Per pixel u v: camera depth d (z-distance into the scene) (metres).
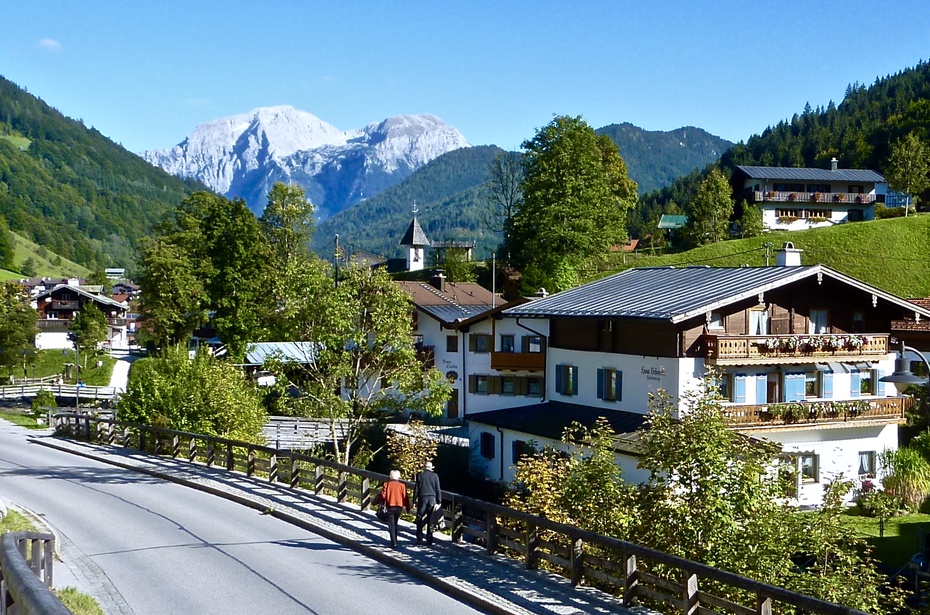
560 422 43.53
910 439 46.53
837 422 40.53
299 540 23.84
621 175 99.38
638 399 42.19
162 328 77.94
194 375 43.56
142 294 79.19
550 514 23.16
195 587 18.78
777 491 19.19
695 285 44.22
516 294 85.38
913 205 113.94
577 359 46.66
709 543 17.78
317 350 38.53
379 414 40.50
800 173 116.12
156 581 19.20
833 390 42.78
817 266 41.09
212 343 88.00
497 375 60.28
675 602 15.63
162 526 25.45
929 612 20.16
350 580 19.50
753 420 38.84
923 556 29.27
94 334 101.62
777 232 104.31
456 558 20.86
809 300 42.62
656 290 45.44
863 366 42.78
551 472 24.81
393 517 21.95
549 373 49.09
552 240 79.00
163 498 30.42
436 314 62.88
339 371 36.94
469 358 61.38
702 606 15.16
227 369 45.22
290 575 19.89
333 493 30.94
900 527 36.19
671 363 40.12
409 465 36.69
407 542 22.64
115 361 105.56
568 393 47.44
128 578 19.42
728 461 18.81
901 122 168.12
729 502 18.25
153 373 44.34
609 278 52.56
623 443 37.22
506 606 16.69
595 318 42.72
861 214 115.75
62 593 16.88
